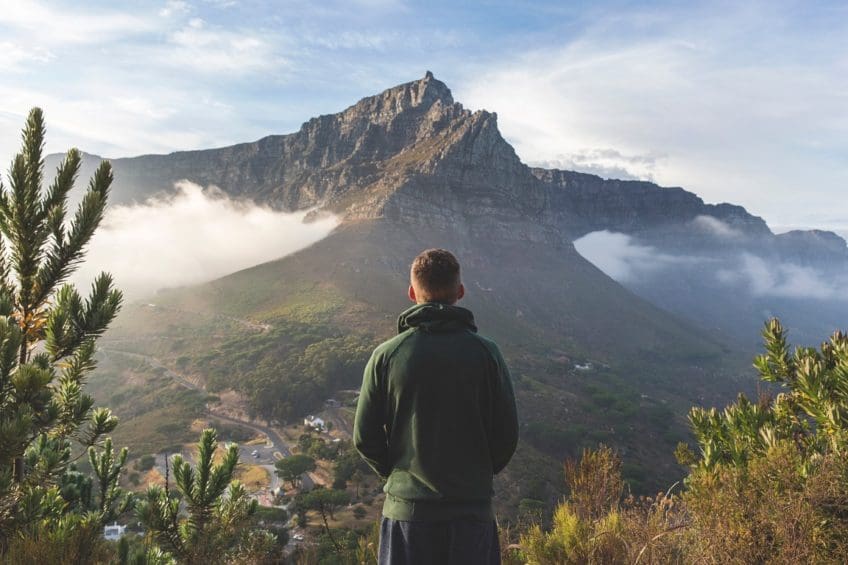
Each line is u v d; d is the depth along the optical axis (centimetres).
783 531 372
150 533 597
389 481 249
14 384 460
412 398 242
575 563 440
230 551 607
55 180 539
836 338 617
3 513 461
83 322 530
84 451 583
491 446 254
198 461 627
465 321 256
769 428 533
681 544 421
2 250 533
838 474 395
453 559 230
